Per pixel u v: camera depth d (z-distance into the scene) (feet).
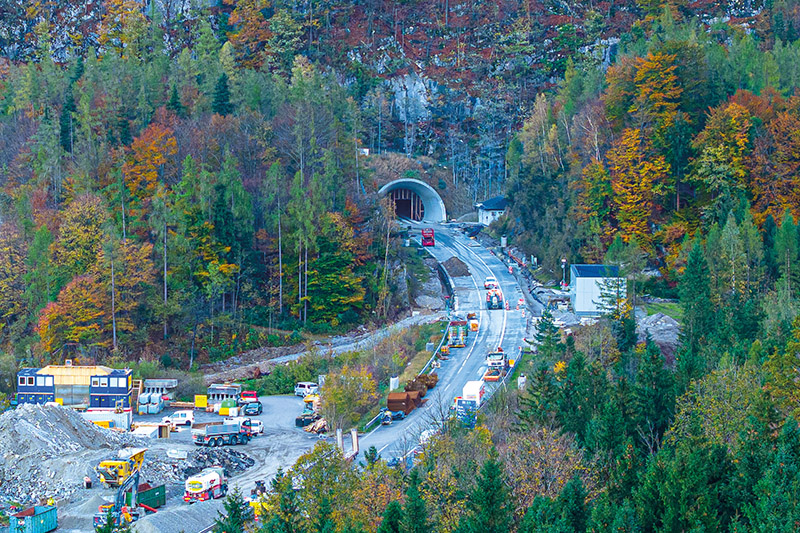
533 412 451.94
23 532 389.60
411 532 313.94
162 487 437.58
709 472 354.54
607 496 359.25
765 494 323.78
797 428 365.20
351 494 359.66
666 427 455.63
